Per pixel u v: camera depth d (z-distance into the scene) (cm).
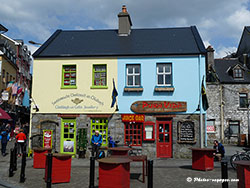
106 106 1535
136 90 1514
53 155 850
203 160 1089
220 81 2819
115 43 1734
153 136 1484
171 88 1496
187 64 1531
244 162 709
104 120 1541
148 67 1547
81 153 1492
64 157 870
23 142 1445
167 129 1501
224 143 2703
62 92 1570
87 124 1530
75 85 1585
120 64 1562
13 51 2942
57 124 1545
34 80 1592
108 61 1570
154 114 1502
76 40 1822
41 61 1606
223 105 2778
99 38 1841
